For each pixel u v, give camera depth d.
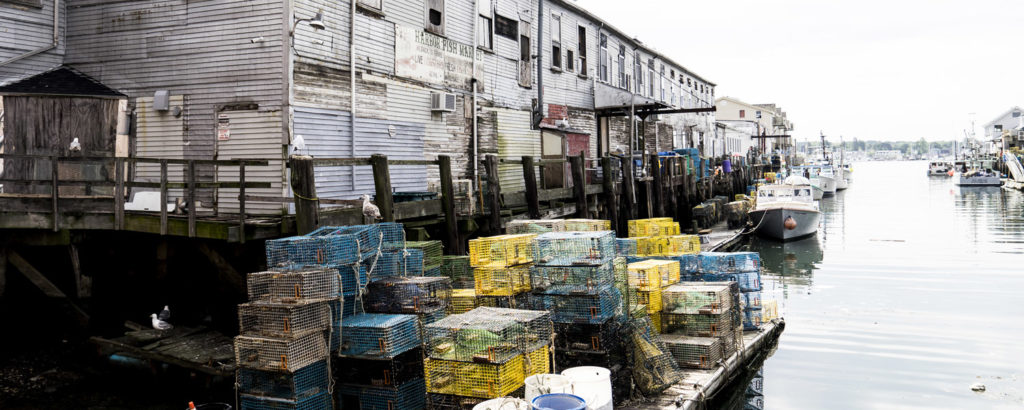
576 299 9.18
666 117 38.28
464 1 18.89
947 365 11.88
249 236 10.48
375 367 8.12
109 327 11.82
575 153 25.64
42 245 11.05
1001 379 11.14
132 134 14.32
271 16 13.18
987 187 65.25
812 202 31.03
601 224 13.51
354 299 8.57
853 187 73.19
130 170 12.84
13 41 13.81
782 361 12.30
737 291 11.45
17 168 12.98
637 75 33.75
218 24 13.62
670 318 10.86
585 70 27.09
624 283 10.15
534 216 16.73
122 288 12.22
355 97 14.87
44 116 13.30
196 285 12.41
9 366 10.16
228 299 11.84
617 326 9.55
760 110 75.06
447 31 18.14
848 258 24.36
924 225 34.22
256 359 7.63
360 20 15.06
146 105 14.25
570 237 9.36
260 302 7.76
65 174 13.24
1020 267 21.31
